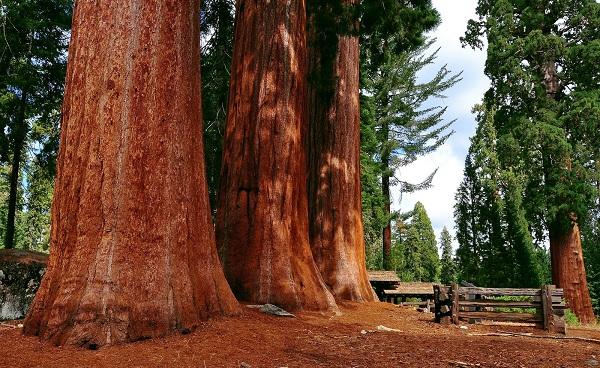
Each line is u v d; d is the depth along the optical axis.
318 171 14.22
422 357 6.21
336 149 14.30
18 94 19.03
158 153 6.29
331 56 13.60
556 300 9.51
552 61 21.41
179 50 6.72
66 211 6.05
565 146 19.06
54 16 18.91
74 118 6.26
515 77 20.62
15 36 17.19
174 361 5.02
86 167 6.04
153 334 5.72
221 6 16.92
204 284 6.84
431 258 49.97
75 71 6.38
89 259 5.76
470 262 32.81
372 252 36.84
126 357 5.01
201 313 6.59
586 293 19.67
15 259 9.22
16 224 40.53
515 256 28.33
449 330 9.30
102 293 5.58
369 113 31.56
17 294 8.90
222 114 17.86
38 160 20.78
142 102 6.25
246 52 10.95
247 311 8.05
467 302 10.05
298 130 10.73
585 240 32.25
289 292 9.51
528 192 20.44
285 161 10.33
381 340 7.39
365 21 13.21
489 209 29.81
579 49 20.34
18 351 5.08
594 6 20.61
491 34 22.05
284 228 10.02
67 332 5.40
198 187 7.00
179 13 6.79
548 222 20.02
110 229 5.87
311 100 14.70
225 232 10.22
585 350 7.36
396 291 21.94
